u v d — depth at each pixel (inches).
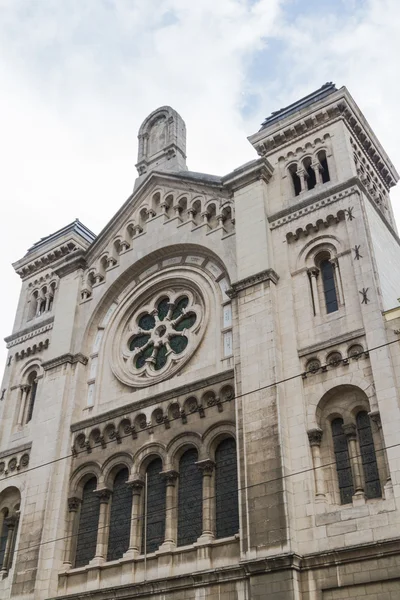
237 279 1331.2
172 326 1457.9
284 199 1422.2
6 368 1768.0
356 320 1166.3
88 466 1375.5
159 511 1234.6
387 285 1261.1
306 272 1288.1
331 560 966.4
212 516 1155.9
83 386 1514.5
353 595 931.3
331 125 1470.2
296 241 1338.6
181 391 1305.4
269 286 1273.4
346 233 1279.5
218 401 1242.0
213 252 1444.4
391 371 1061.1
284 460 1078.4
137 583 1135.6
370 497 1018.7
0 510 1488.7
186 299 1491.1
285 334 1227.2
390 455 994.1
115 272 1625.2
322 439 1102.4
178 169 1729.8
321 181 1417.3
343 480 1059.3
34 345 1743.4
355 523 986.1
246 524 1059.9
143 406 1347.2
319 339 1187.9
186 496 1218.0
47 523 1323.8
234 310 1305.4
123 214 1700.3
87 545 1296.8
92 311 1600.6
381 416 1029.8
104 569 1229.1
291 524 1022.4
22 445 1529.3
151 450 1293.1
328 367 1142.3
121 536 1262.3
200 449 1222.9
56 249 1920.5
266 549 1013.2
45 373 1560.0
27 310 1876.2
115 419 1378.0
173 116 1861.5
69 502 1350.9
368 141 1555.1
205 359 1332.4
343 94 1470.2
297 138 1505.9
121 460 1328.7
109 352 1528.1
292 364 1184.8
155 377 1390.3
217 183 1529.3
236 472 1178.6
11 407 1672.0
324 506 1029.2
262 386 1166.3
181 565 1130.7
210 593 1053.8
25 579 1277.1
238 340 1266.0
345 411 1104.8
